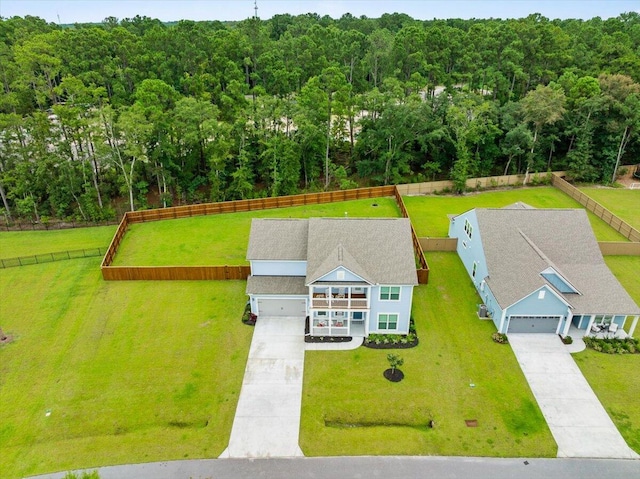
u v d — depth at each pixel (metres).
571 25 95.50
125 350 30.22
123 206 53.03
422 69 65.94
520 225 35.88
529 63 69.62
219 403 26.25
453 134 58.31
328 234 32.50
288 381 27.77
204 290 36.56
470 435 24.23
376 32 77.12
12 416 25.39
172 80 66.62
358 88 72.06
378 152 59.31
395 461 22.91
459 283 37.44
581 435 24.25
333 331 31.55
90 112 51.09
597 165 60.69
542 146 60.75
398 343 30.75
